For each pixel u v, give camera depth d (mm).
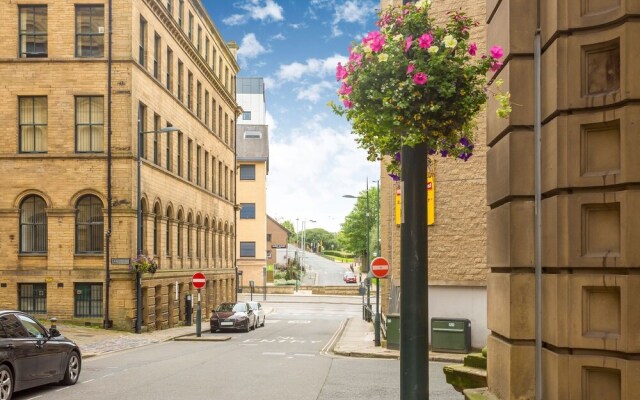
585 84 4945
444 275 20000
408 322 4965
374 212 99562
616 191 4742
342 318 50719
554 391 5020
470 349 19734
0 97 30734
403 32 5422
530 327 5445
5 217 30375
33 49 30984
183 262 39625
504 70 5715
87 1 30938
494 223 6043
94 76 30703
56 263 30250
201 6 45062
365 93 5344
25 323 13117
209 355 21641
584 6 4945
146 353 22500
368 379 14977
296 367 17688
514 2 5574
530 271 5488
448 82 5203
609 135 4863
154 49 34875
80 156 30344
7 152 30516
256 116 105125
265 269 75938
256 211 85500
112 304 30062
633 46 4641
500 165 5816
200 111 45344
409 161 5234
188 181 40812
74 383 14406
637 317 4574
